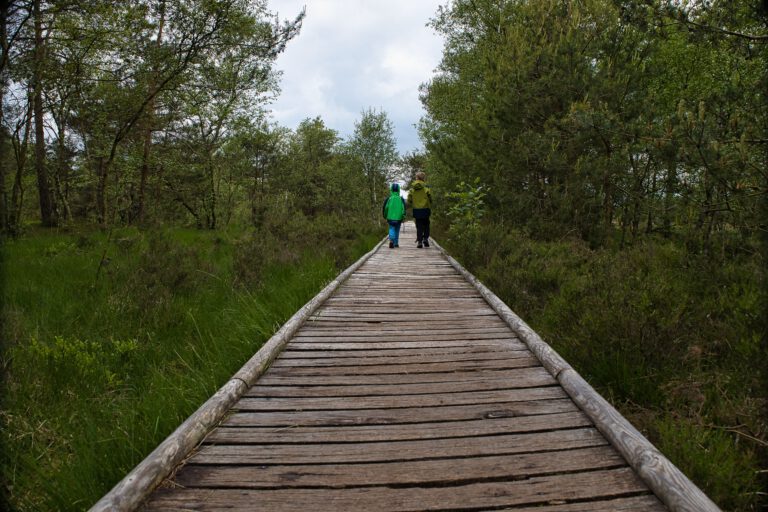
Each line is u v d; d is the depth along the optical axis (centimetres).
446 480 213
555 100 1018
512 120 1103
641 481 211
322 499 201
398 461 231
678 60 1216
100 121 1229
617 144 909
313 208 3155
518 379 340
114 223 985
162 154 1680
